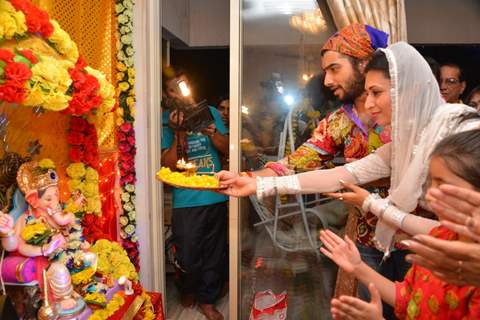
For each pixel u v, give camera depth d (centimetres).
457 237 103
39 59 141
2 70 126
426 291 102
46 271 157
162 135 267
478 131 93
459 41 258
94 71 170
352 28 183
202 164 267
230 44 242
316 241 261
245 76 251
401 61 140
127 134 238
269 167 203
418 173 136
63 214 164
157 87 255
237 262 255
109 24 228
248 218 263
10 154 156
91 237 195
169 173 196
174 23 290
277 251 264
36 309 153
